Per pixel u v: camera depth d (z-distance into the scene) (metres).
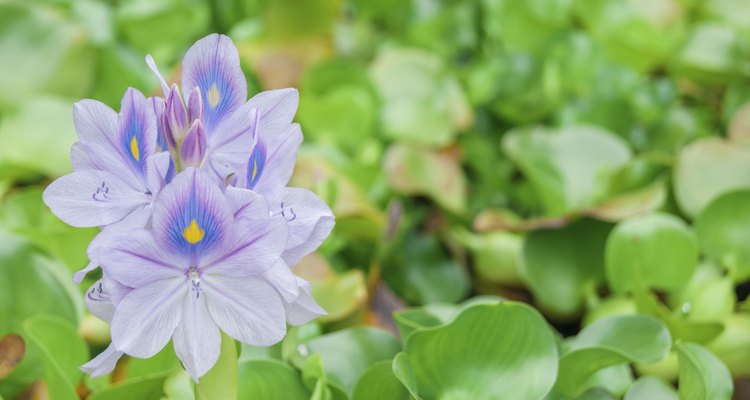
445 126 1.09
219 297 0.71
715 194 0.95
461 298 0.96
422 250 0.97
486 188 1.12
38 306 0.83
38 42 1.04
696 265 0.91
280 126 0.72
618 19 1.27
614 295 0.91
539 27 1.26
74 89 1.04
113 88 1.06
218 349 0.71
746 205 0.91
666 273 0.89
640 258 0.89
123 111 0.71
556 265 0.92
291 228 0.72
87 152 0.71
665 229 0.88
